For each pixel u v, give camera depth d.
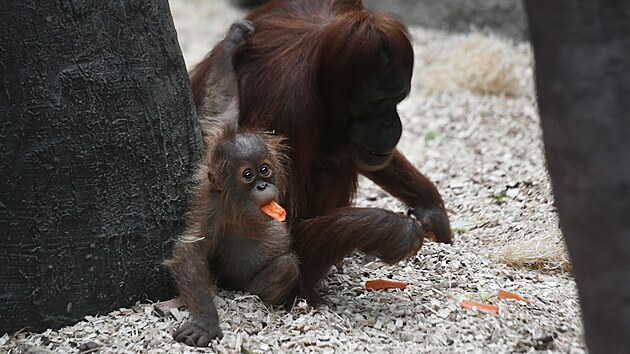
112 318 7.55
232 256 7.96
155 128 7.64
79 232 7.36
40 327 7.41
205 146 8.40
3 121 6.99
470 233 10.54
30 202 7.15
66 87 7.09
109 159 7.38
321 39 8.59
